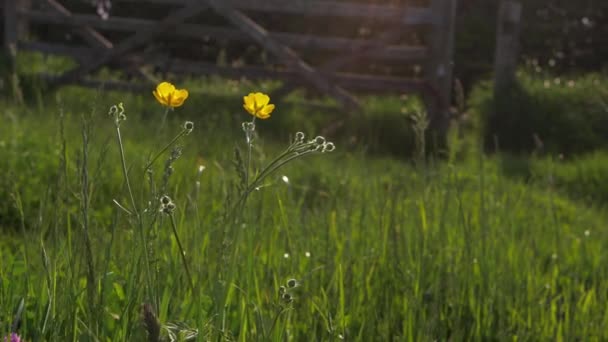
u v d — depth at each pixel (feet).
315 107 44.34
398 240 15.11
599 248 20.35
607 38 106.22
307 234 15.51
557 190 34.24
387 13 44.27
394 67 82.53
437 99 43.55
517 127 48.78
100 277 9.93
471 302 13.93
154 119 36.91
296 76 45.14
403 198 16.43
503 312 13.51
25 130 25.72
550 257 19.04
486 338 13.51
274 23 81.76
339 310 11.88
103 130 25.82
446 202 15.84
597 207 32.42
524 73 57.88
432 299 13.85
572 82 55.77
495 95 50.90
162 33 46.24
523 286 15.17
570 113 48.96
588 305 14.88
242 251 12.09
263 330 9.00
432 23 43.73
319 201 22.02
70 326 8.79
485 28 93.66
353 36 81.25
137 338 8.46
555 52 106.73
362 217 15.34
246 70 46.11
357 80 44.42
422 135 15.03
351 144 38.73
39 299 9.89
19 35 47.21
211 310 10.39
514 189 25.71
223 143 29.32
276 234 13.89
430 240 15.57
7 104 35.01
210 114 40.73
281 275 12.87
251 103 7.80
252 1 45.19
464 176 27.50
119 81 45.78
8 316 9.49
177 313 9.94
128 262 10.98
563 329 13.64
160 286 10.71
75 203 17.20
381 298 13.57
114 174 20.39
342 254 13.94
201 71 47.01
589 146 47.73
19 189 19.42
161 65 47.55
